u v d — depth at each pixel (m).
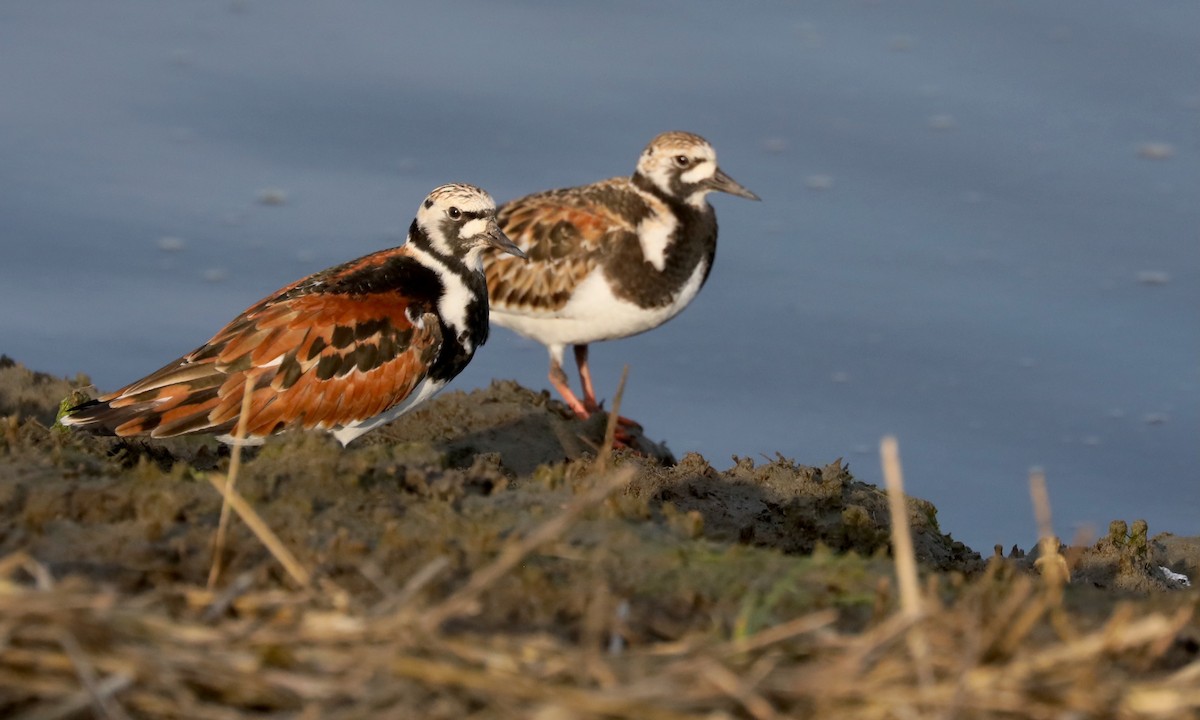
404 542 10.34
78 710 7.55
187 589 8.89
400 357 15.26
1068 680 7.89
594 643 8.51
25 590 8.03
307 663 7.99
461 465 16.73
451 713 7.70
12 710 7.52
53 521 10.54
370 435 17.28
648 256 20.05
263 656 7.96
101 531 10.38
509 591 9.68
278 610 8.81
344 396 14.92
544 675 8.02
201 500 10.95
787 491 15.59
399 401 15.47
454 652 8.12
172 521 10.59
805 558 10.70
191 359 14.51
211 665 7.75
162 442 14.89
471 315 16.17
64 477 11.27
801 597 9.91
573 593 9.61
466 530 10.80
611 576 10.12
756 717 7.68
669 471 15.91
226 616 8.73
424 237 16.03
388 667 7.88
